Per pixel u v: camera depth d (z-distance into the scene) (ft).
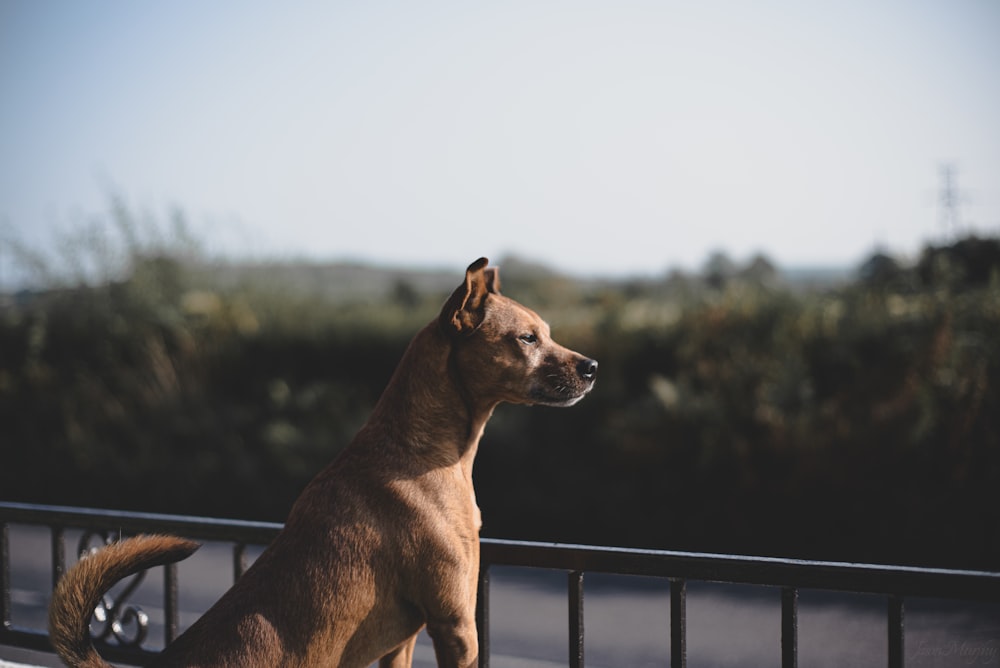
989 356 28.73
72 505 41.73
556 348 11.22
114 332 48.21
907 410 28.48
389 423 10.72
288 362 45.55
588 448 35.73
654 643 23.13
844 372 32.04
